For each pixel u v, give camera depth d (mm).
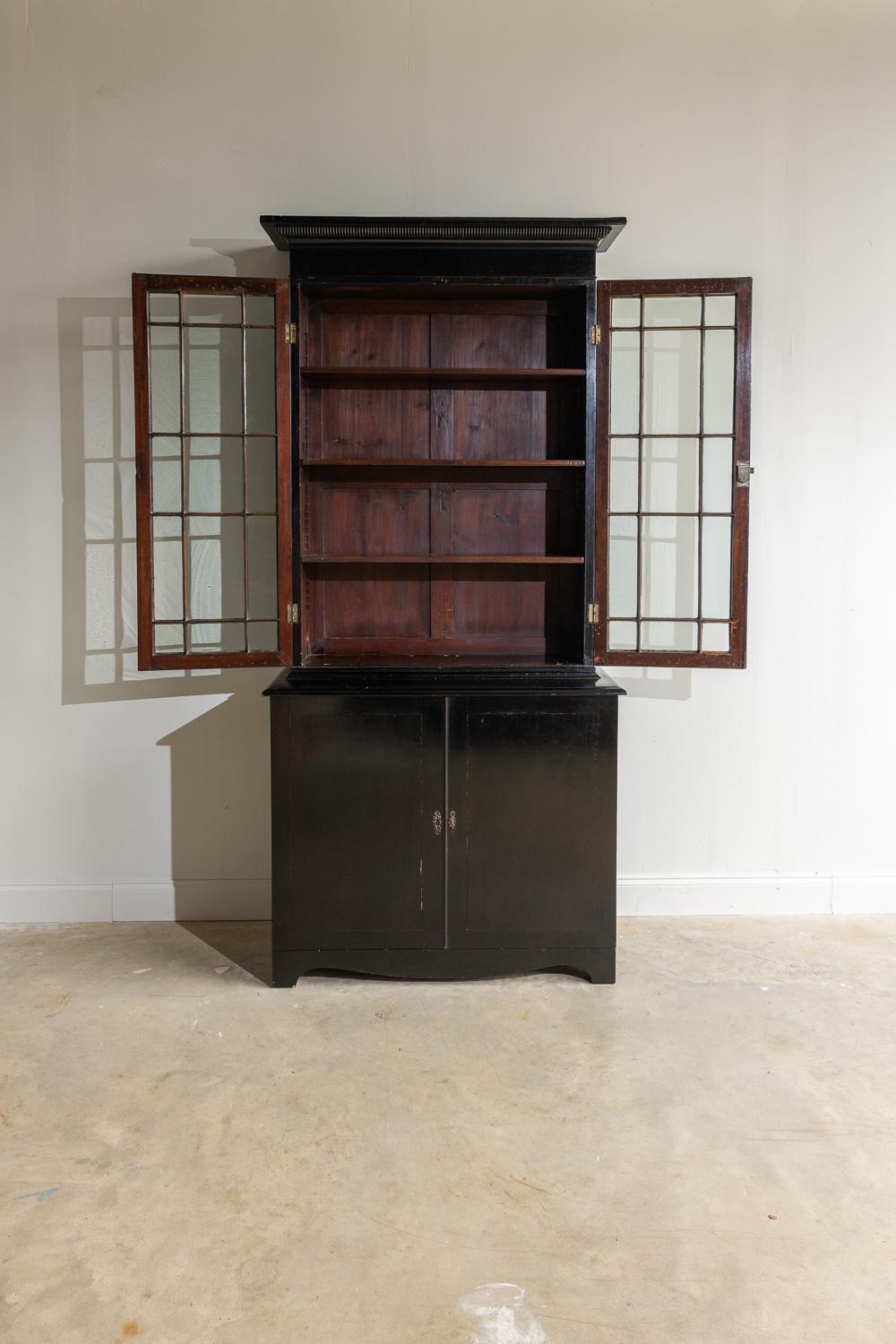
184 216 3262
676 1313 1688
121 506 3332
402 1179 2033
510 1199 1973
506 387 3240
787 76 3271
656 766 3459
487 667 2939
